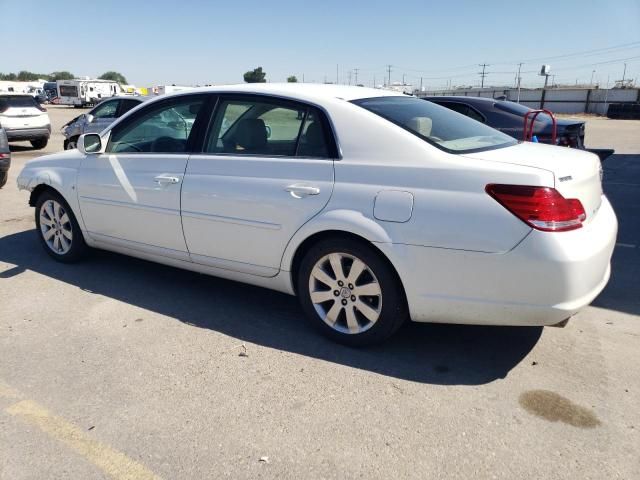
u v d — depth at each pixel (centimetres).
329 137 336
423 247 300
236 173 367
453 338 361
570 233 279
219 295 434
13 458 247
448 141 325
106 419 274
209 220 380
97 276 477
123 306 413
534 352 341
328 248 334
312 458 246
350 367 324
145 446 254
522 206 278
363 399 291
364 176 318
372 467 239
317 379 311
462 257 292
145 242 430
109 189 440
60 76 12938
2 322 385
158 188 405
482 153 314
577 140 813
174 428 267
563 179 283
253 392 298
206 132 391
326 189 328
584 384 304
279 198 345
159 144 419
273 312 402
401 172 308
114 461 245
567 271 275
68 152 495
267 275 368
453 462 242
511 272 284
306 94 355
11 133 1478
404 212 304
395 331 335
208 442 257
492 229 283
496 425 268
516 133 776
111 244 461
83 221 473
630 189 908
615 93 5509
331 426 268
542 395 293
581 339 357
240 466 241
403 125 325
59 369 322
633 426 266
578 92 5734
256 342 355
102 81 5309
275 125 360
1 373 317
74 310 405
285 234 346
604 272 309
